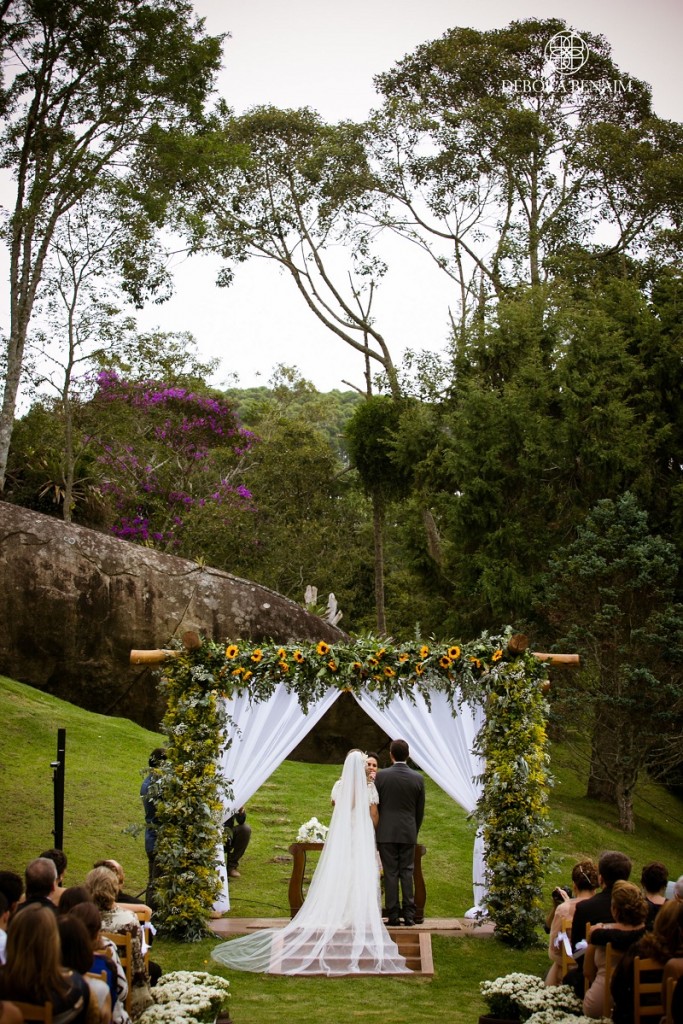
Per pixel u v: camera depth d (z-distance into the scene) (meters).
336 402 53.31
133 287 24.27
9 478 26.30
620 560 19.58
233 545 30.25
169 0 23.08
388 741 21.06
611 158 28.69
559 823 18.25
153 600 20.16
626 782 19.91
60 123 23.17
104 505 27.50
